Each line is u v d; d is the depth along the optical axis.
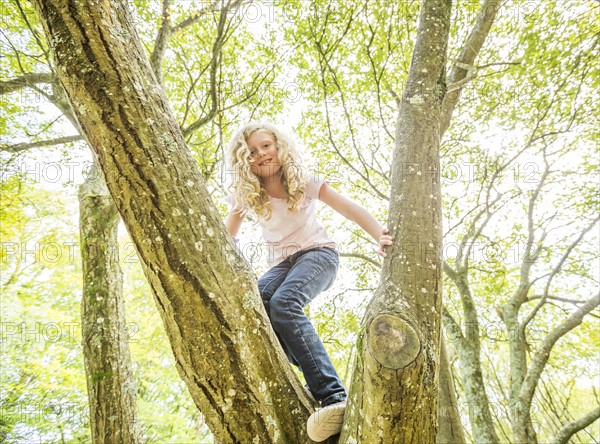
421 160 1.36
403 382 0.90
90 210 2.92
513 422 5.22
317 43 4.64
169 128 1.14
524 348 6.00
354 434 0.99
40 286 8.16
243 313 1.13
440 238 1.22
